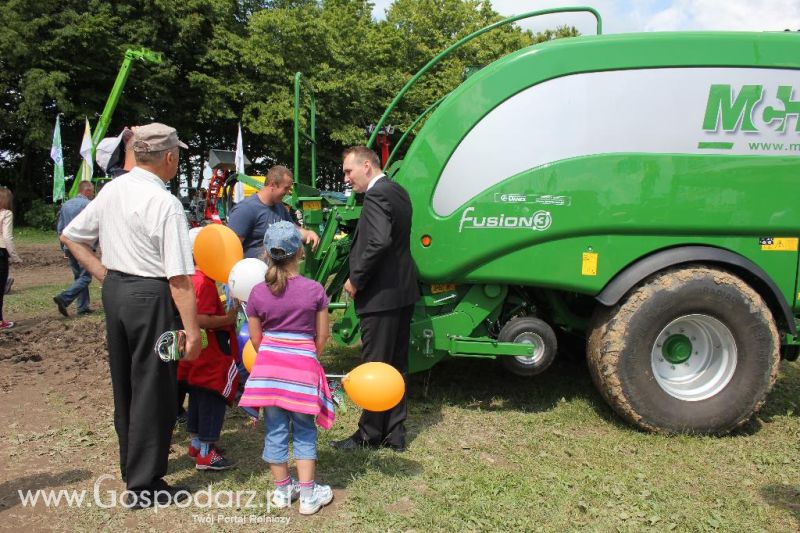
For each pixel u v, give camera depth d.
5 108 24.67
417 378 5.50
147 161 3.19
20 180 26.77
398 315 3.89
